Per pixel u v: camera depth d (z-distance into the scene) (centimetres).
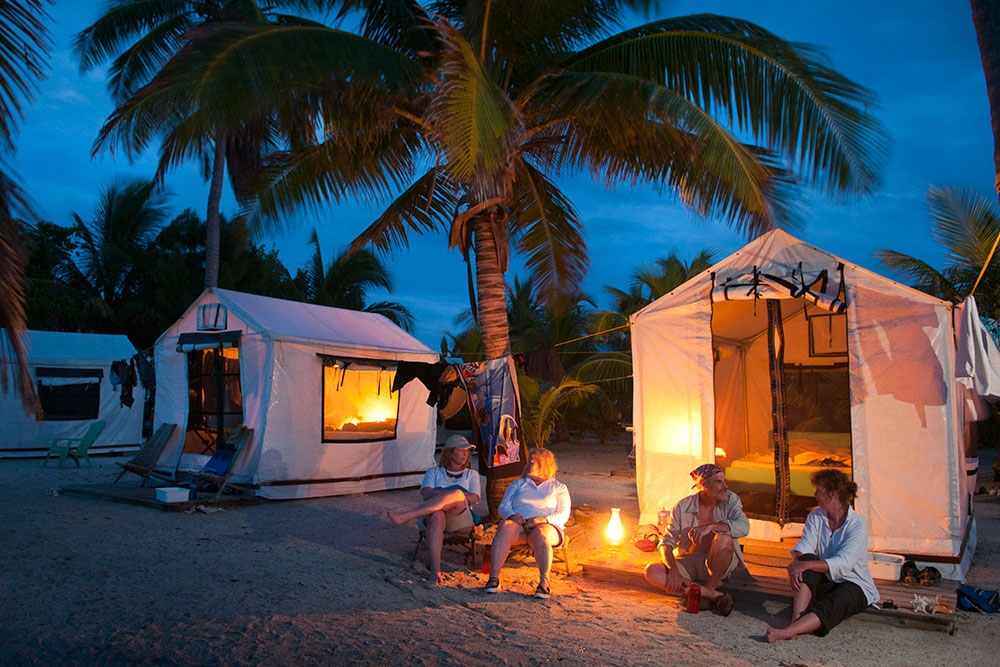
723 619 505
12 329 273
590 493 1106
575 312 2048
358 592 554
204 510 870
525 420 1414
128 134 706
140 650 423
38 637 441
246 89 614
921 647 452
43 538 704
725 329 869
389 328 1216
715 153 670
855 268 637
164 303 2244
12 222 272
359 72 673
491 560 570
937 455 596
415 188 1024
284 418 973
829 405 950
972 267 1319
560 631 473
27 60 275
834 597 471
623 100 712
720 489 539
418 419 1156
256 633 454
